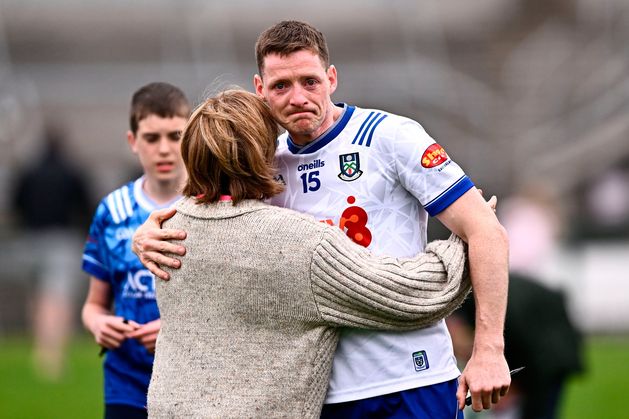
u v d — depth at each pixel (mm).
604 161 46156
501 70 51219
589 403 22969
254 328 9773
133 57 53156
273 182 9977
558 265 35469
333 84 10336
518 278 15750
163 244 10078
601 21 52656
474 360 9648
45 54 53375
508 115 48750
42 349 28891
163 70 51219
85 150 49031
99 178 48219
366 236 10070
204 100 10469
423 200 9969
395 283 9602
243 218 9828
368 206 10070
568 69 50594
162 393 9828
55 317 29672
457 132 47500
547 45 51938
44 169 32812
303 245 9594
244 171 9867
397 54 52656
